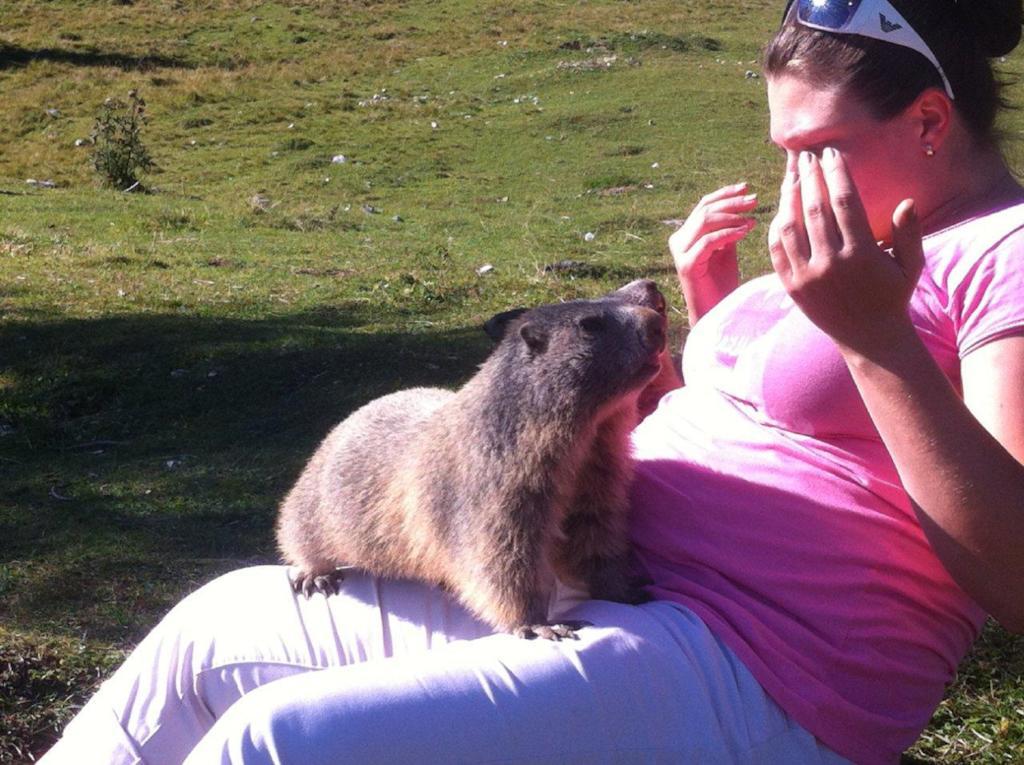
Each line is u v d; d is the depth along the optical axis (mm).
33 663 2510
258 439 4074
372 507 2105
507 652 1580
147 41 17234
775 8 18812
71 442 4230
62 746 1776
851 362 1519
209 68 15906
